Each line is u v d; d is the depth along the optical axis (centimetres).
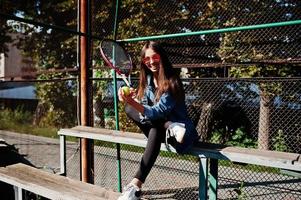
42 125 988
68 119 906
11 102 1142
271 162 258
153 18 561
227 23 521
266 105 496
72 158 602
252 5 503
